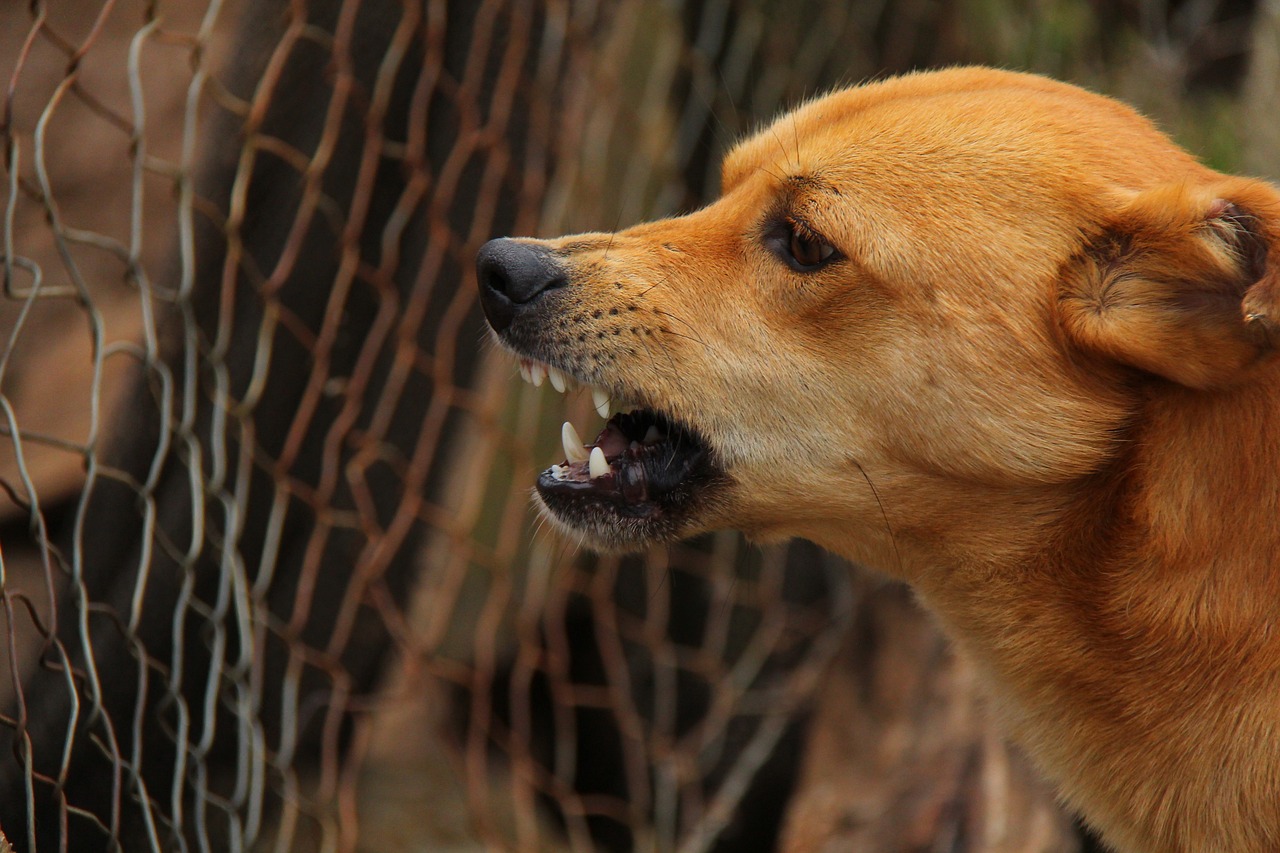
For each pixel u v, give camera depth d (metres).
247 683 8.23
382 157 8.14
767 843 11.02
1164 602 5.55
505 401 10.52
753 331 6.09
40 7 5.29
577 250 6.41
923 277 5.72
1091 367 5.68
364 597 8.96
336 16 7.74
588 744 11.62
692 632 11.62
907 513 6.09
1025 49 11.34
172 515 7.82
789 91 10.59
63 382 10.30
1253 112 12.91
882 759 9.39
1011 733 6.42
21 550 9.45
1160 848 5.81
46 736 7.34
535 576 8.52
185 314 6.10
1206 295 5.30
